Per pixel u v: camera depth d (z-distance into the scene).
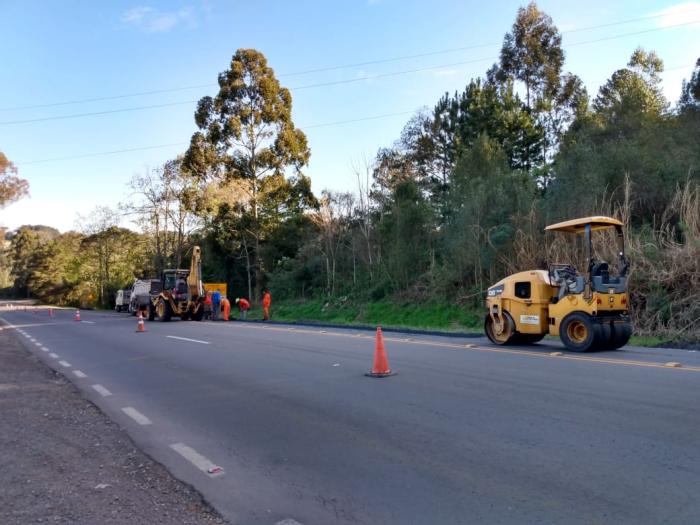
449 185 30.19
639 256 17.72
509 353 12.80
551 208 21.66
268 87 38.75
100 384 10.91
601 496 4.65
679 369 9.92
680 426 6.44
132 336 21.19
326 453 6.14
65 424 7.76
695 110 26.08
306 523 4.45
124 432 7.30
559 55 41.41
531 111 39.44
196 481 5.45
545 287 14.03
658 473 5.08
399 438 6.52
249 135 39.25
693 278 16.73
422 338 17.30
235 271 43.06
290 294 37.66
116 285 69.94
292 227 40.09
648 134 23.58
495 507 4.54
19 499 4.98
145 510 4.75
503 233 22.61
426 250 28.64
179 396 9.46
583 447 5.87
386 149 37.62
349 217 35.44
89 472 5.75
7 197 41.16
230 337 19.14
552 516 4.33
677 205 18.75
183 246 48.75
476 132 35.03
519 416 7.15
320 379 10.32
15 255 118.75
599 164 21.06
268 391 9.48
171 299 31.30
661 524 4.12
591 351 12.84
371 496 4.91
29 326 30.78
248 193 39.59
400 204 29.72
